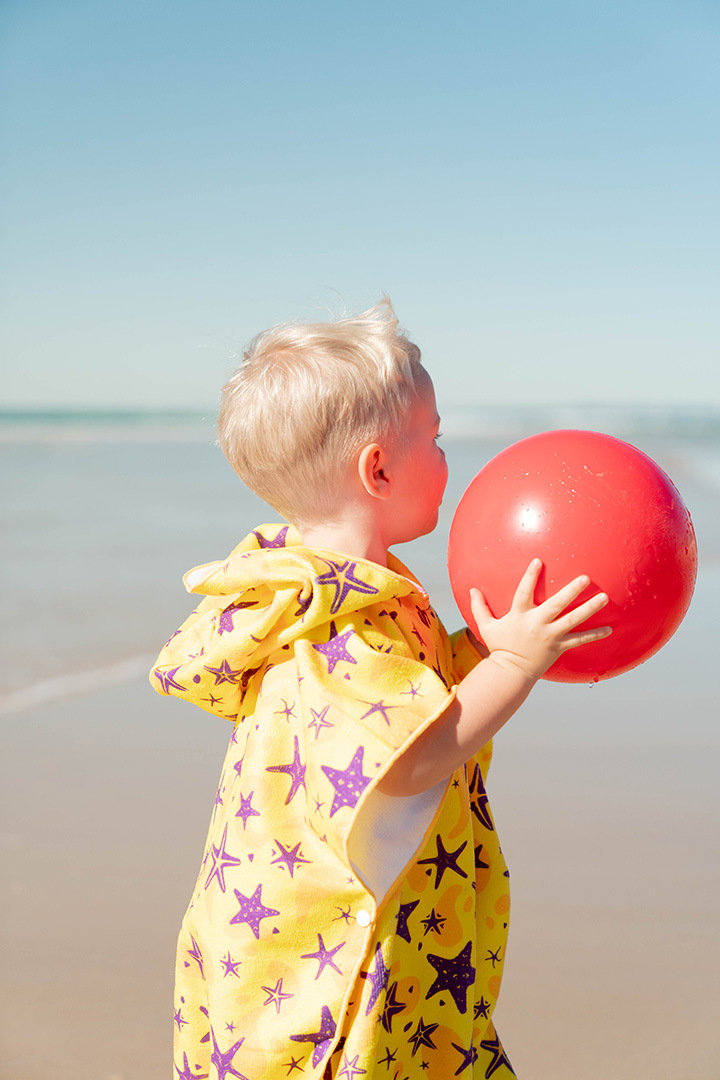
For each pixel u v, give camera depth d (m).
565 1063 2.38
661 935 2.96
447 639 1.84
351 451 1.61
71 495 11.93
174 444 22.22
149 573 7.60
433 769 1.46
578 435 1.66
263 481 1.69
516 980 2.72
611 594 1.51
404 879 1.55
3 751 4.41
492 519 1.57
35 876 3.31
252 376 1.67
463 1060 1.59
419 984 1.56
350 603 1.49
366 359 1.61
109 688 5.29
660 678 5.59
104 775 4.18
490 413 48.97
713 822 3.71
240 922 1.51
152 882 3.32
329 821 1.39
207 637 1.72
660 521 1.55
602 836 3.58
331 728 1.43
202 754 4.47
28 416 42.25
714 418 45.19
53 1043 2.49
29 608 6.61
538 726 4.77
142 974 2.82
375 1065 1.45
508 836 3.55
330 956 1.47
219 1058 1.51
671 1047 2.46
